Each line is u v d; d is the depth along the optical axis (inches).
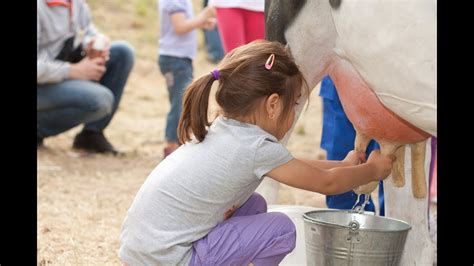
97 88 228.5
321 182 103.7
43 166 219.3
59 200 186.1
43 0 223.8
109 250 147.5
